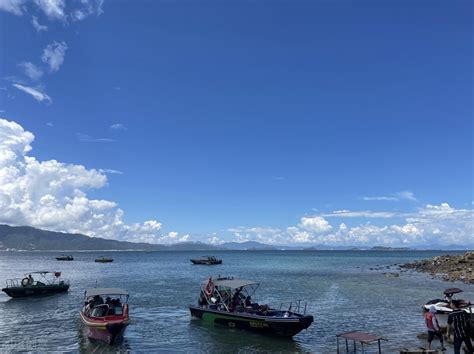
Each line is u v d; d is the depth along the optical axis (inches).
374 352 906.7
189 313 1422.2
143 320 1298.0
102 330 1003.9
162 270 4010.8
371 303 1654.8
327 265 4913.9
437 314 1293.1
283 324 1022.4
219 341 1029.8
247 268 4308.6
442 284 2357.3
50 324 1257.4
